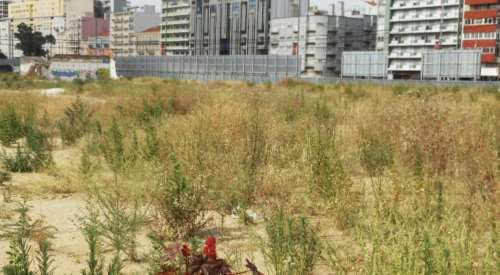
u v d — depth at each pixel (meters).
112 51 168.25
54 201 7.89
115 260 4.66
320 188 7.40
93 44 185.38
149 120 15.15
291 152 9.90
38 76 82.31
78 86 38.94
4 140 13.19
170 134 11.28
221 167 8.23
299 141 10.63
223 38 142.25
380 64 86.19
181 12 153.62
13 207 7.47
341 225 6.52
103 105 20.80
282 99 18.77
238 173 7.94
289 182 8.00
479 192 7.01
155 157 9.43
